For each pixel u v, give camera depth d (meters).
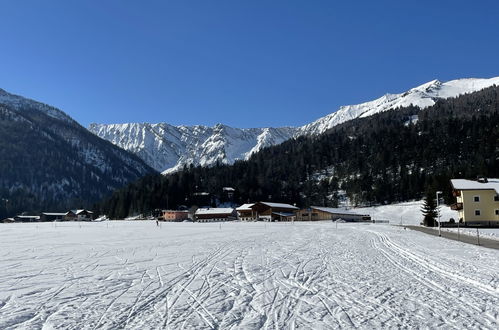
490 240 35.09
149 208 165.50
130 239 39.81
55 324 9.26
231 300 11.77
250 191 181.88
